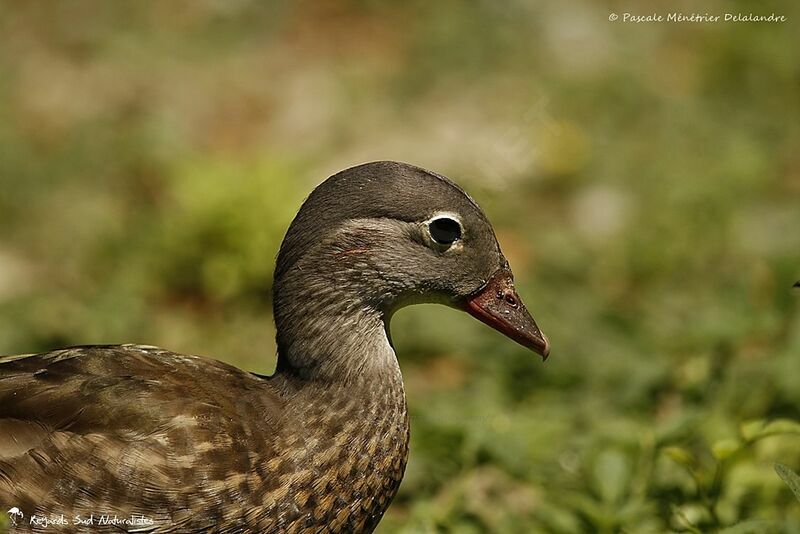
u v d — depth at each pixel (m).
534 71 17.22
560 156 15.12
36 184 15.32
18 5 18.44
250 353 12.57
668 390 10.57
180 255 13.54
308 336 7.97
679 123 16.16
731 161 15.12
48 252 14.30
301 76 17.45
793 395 9.90
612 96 16.66
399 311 12.67
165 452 7.56
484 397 10.84
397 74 17.36
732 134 15.98
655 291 13.50
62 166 15.64
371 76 17.41
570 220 14.89
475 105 16.47
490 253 8.29
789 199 14.90
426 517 8.93
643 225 14.38
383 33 18.28
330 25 18.39
